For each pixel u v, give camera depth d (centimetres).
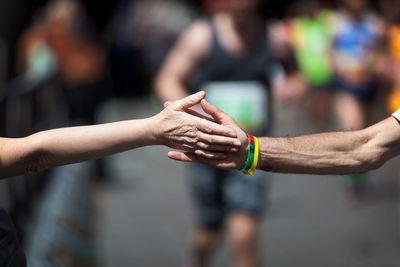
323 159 534
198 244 908
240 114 865
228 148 512
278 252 1074
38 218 1010
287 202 1372
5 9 2234
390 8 1412
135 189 1526
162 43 2711
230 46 862
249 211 832
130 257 1062
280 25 910
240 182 835
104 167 1594
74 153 478
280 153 533
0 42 1997
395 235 1142
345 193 1431
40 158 475
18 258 468
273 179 1580
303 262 1028
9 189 856
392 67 1280
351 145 535
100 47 1560
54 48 1478
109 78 1614
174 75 881
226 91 866
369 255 1053
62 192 1212
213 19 877
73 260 1002
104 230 1199
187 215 1310
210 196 870
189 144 506
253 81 869
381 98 1525
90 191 1445
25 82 1066
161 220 1275
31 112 1095
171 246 1120
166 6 2755
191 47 869
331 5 2147
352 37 1365
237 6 844
